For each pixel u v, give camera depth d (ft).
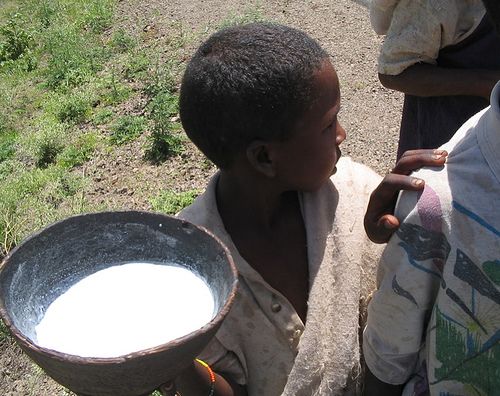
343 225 5.90
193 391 5.76
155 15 26.43
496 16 4.39
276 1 25.62
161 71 21.99
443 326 5.10
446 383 5.30
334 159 5.48
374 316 5.53
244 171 5.50
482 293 4.84
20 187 17.94
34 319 4.81
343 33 22.98
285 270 5.96
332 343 5.80
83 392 4.34
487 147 4.62
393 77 8.14
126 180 17.84
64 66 23.91
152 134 18.70
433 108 8.32
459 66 7.93
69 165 18.76
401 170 5.10
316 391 5.83
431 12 7.57
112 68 23.24
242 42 5.16
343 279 5.86
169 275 5.11
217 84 5.12
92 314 4.82
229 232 5.88
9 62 26.27
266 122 5.11
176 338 4.32
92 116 20.83
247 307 5.92
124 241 5.27
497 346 4.98
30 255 4.87
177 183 17.51
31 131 20.88
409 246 5.00
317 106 5.17
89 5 28.63
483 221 4.66
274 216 5.88
